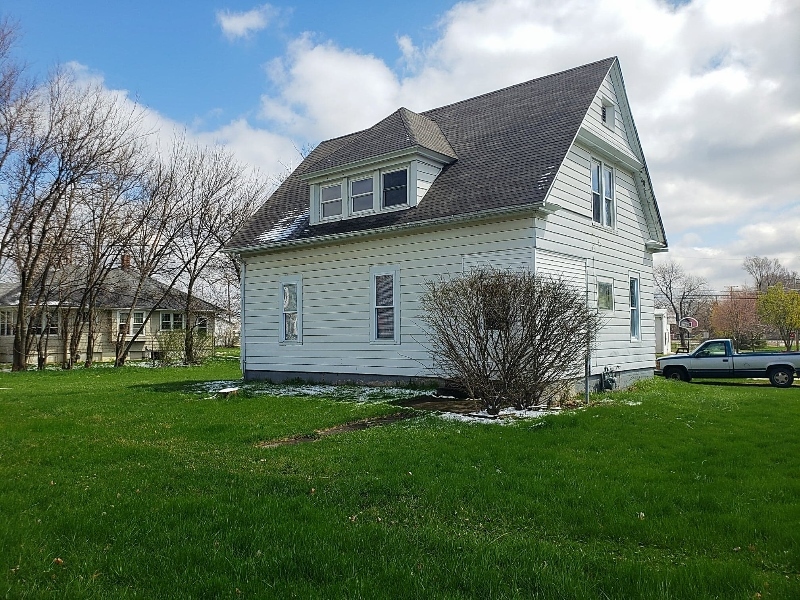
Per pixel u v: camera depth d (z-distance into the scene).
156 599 3.47
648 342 18.52
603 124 15.74
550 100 15.90
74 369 26.66
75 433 9.22
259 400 12.91
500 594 3.46
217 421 10.12
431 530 4.52
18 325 26.66
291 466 6.70
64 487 5.88
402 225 14.17
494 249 13.08
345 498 5.42
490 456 7.05
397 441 7.99
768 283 74.38
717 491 5.47
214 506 5.14
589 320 11.27
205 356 32.28
